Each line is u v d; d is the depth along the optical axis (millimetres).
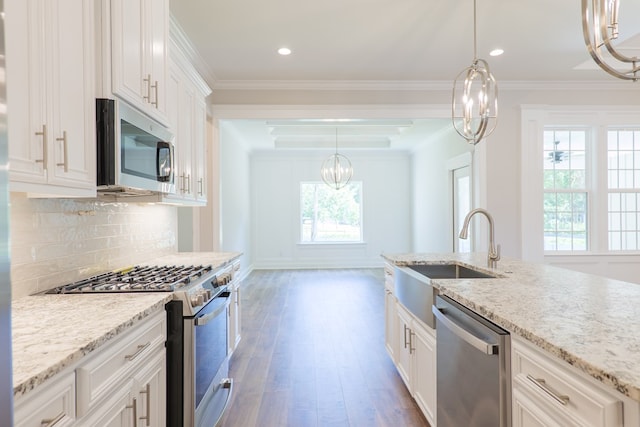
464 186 5723
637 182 4738
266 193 8469
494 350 1302
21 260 1608
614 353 929
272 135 6781
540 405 1102
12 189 1133
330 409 2463
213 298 2234
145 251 2797
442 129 6336
